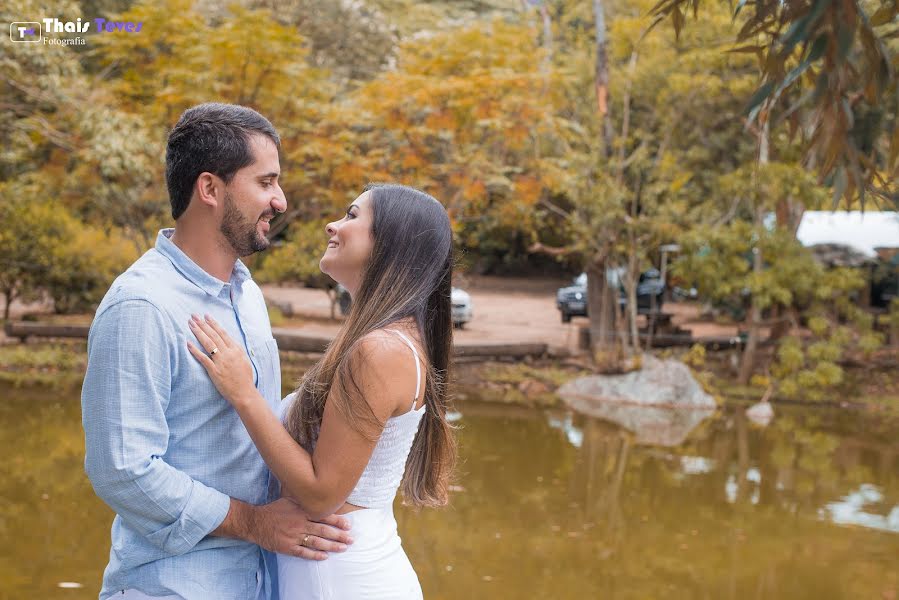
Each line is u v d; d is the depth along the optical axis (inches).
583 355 607.2
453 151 595.8
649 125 628.7
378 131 601.6
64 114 541.3
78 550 208.2
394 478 81.5
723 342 641.6
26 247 612.7
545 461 337.1
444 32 610.9
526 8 733.9
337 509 80.4
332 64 1043.9
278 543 76.5
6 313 617.9
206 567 74.9
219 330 74.8
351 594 78.8
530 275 1353.3
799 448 386.3
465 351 571.5
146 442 70.2
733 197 586.2
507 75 549.6
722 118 642.2
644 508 277.3
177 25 557.6
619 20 579.5
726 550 239.1
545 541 239.0
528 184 581.6
